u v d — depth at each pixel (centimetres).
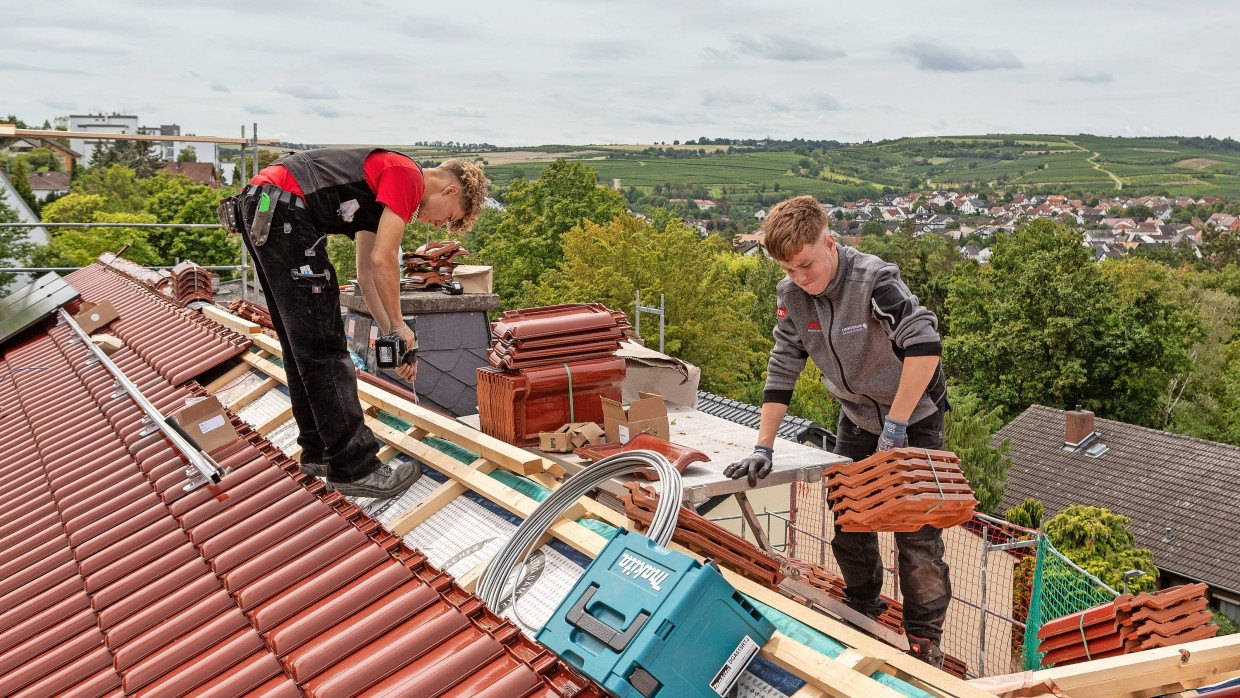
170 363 739
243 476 461
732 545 337
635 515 346
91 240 3694
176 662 332
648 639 240
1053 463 3084
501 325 480
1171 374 4572
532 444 459
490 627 292
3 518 558
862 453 436
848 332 379
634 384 594
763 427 403
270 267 406
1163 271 5709
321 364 423
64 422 708
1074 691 294
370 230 425
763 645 265
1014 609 1165
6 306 1148
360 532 378
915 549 396
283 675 301
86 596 416
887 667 264
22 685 363
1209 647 321
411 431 504
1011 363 4603
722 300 4272
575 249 4228
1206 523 2650
